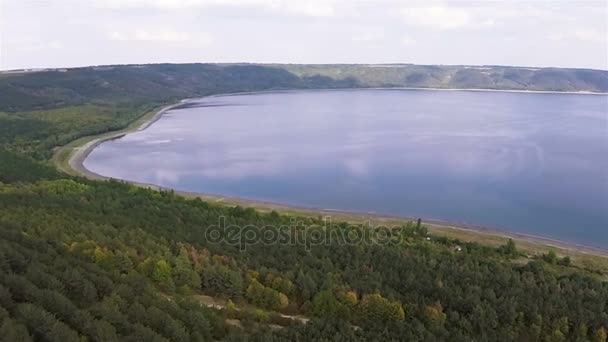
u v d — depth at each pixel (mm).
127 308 54875
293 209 137625
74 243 70438
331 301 68312
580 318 69250
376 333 61469
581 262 103188
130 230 82812
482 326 67375
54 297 50375
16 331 42188
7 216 78625
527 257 103062
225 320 61281
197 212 103500
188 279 70438
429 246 99125
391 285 75750
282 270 77312
